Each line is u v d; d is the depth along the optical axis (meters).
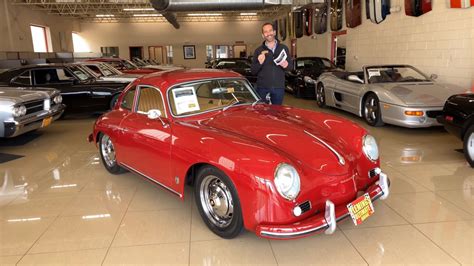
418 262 2.24
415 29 7.91
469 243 2.43
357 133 2.74
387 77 6.48
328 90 7.73
